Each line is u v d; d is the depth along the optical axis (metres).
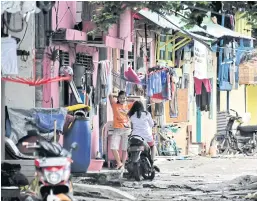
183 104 51.47
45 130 29.75
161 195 28.56
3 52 25.92
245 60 61.16
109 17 28.59
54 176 20.14
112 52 42.59
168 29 46.78
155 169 36.91
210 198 27.53
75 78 37.22
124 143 37.88
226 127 54.31
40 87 33.97
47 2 24.80
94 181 32.22
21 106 33.25
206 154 53.78
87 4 36.19
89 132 31.95
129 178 33.28
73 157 31.66
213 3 27.19
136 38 45.94
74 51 37.34
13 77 30.66
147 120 34.16
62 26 36.22
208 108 54.84
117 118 37.75
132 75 41.75
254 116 67.62
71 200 20.30
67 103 35.94
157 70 46.16
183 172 38.72
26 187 23.84
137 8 28.89
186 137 53.00
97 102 39.16
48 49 34.38
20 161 27.77
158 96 46.97
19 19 31.95
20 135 29.56
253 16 28.30
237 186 31.30
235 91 64.25
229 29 59.19
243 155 53.12
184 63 53.38
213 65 57.50
